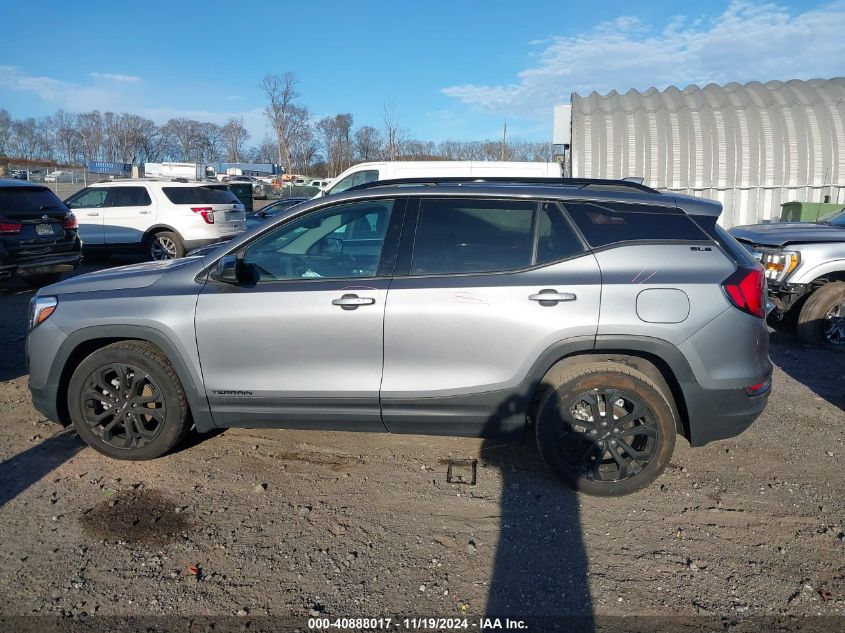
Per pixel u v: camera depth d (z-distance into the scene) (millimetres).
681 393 3689
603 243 3723
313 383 3852
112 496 3807
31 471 4098
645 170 17391
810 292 7430
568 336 3613
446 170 11773
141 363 3998
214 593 2992
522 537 3445
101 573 3117
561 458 3787
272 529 3506
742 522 3609
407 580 3100
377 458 4336
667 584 3078
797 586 3062
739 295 3631
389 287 3764
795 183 16703
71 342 4062
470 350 3691
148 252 13305
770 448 4559
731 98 18188
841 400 5547
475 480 4039
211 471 4129
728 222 17141
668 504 3785
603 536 3459
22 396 5449
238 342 3873
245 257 4047
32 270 8594
